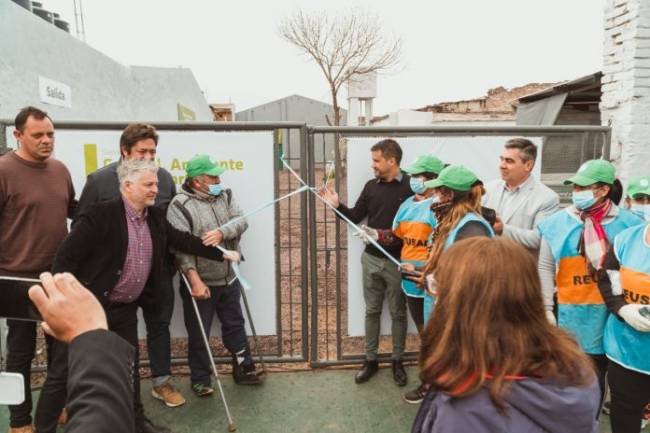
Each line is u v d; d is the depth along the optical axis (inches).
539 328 42.6
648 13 163.2
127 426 29.2
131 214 101.1
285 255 315.9
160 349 130.9
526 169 120.6
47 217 110.8
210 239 121.3
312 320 150.3
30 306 35.1
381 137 145.2
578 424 39.5
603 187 96.0
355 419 125.0
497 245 44.8
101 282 99.0
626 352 85.4
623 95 171.2
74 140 137.1
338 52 789.2
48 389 97.9
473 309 42.1
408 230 130.0
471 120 1019.9
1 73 180.1
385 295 144.3
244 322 142.1
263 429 120.9
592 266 96.2
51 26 229.9
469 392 39.8
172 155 140.9
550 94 305.3
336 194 143.2
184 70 528.7
